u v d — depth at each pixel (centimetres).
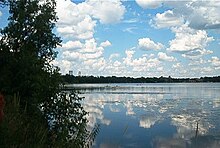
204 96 8006
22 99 1728
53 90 1691
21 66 1886
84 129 1633
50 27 2342
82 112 1669
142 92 11088
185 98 7331
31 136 1100
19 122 1132
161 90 12850
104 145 2334
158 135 2722
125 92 11188
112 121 3622
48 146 1204
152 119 3738
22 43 2220
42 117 1628
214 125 3162
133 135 2736
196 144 2356
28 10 2230
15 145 976
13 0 2253
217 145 2308
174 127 3117
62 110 1639
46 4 2325
